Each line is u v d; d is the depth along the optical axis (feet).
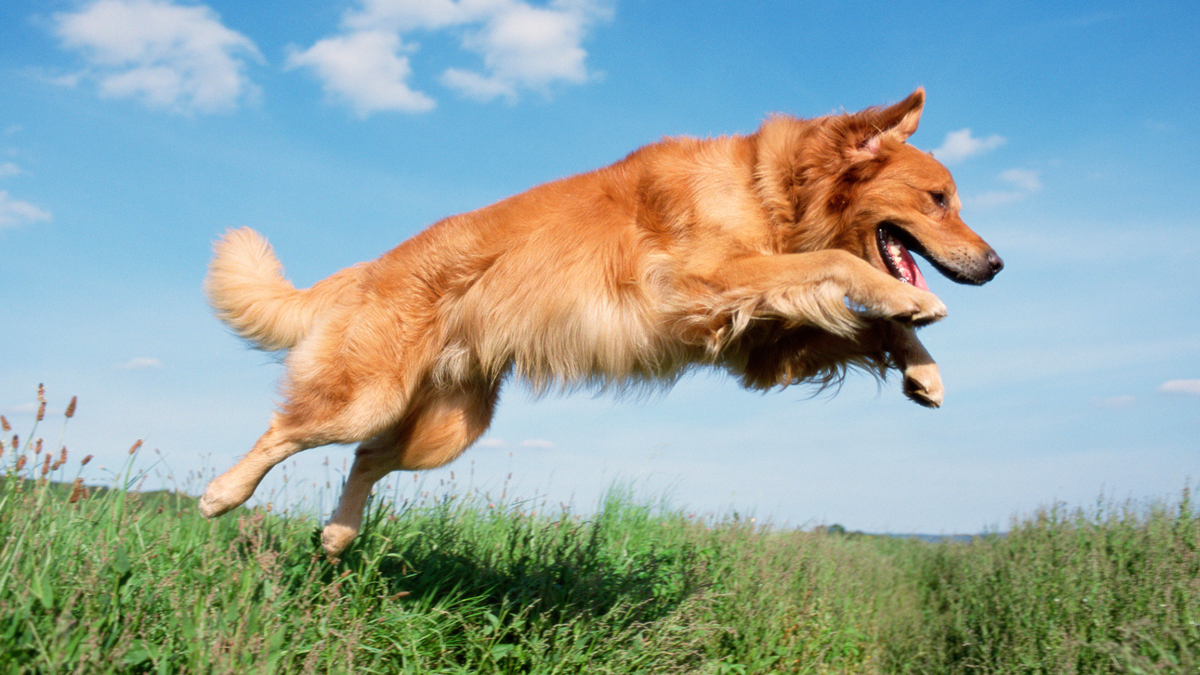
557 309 4.98
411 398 5.30
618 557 6.16
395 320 5.18
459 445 5.47
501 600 4.97
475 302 5.15
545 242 5.03
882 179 4.82
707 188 4.83
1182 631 4.66
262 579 4.19
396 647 4.38
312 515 5.75
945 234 4.82
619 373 4.99
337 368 5.11
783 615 5.82
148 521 4.94
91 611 3.75
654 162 4.98
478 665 4.50
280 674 3.91
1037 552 6.35
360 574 4.84
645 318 4.87
